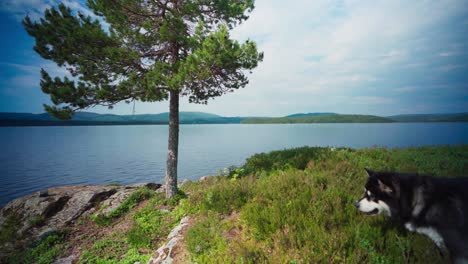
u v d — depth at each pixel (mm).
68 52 8219
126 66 9055
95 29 8039
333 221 4535
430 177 3367
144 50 9633
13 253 8422
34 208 11211
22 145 184625
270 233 4684
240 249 4348
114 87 8852
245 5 10094
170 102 10508
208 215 6957
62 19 8312
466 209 2832
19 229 9961
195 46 8766
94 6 8516
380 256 3402
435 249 3320
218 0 9211
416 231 3383
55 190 13539
